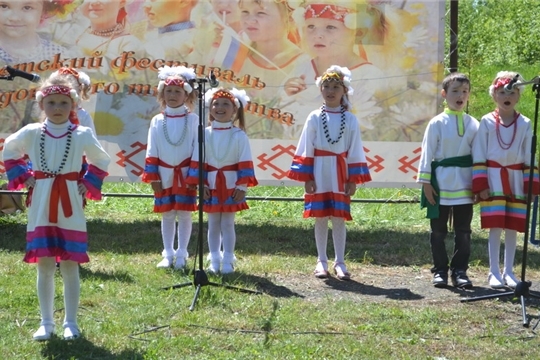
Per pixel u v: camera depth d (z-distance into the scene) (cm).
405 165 905
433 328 555
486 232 960
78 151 511
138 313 565
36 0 902
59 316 560
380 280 714
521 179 678
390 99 898
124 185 1148
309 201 715
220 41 900
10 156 510
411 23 889
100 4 901
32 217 509
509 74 673
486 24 2567
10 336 510
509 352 511
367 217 1052
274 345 508
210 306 589
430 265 779
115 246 823
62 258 502
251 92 904
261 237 902
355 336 535
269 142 907
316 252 827
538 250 859
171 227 738
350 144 712
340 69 711
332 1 890
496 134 675
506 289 681
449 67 910
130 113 912
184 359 478
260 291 645
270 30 895
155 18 901
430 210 685
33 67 908
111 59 906
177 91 724
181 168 722
